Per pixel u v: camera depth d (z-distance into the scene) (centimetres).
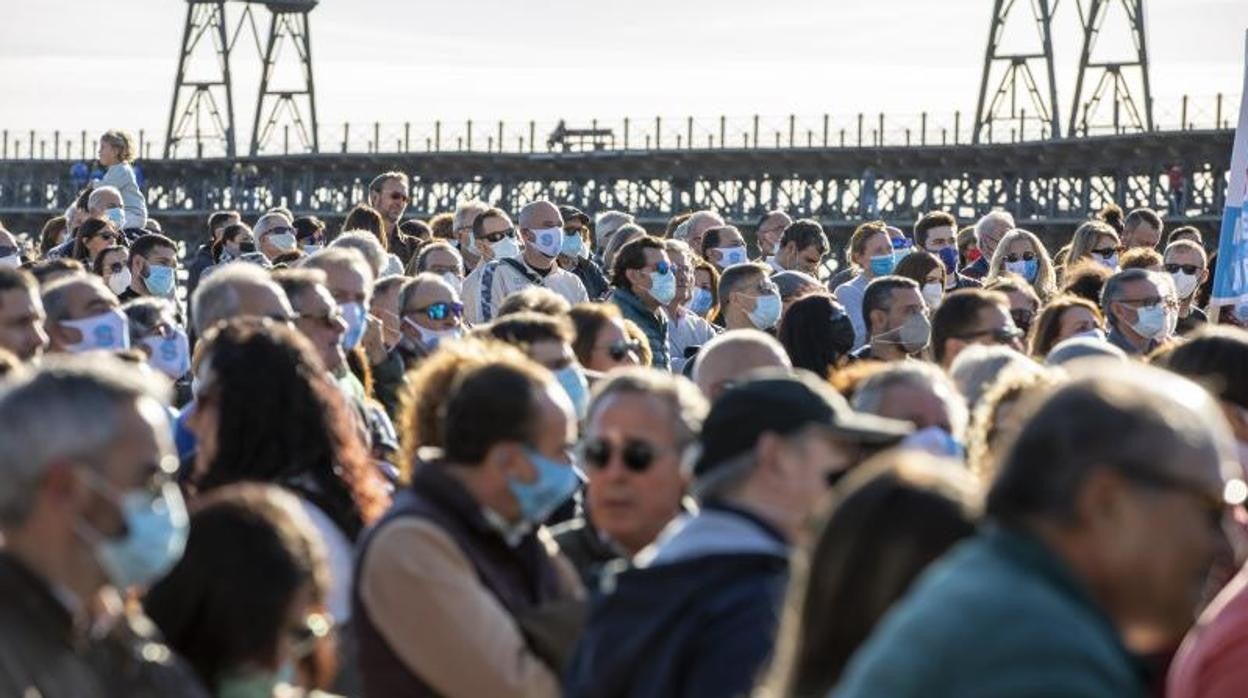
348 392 2005
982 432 1684
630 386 1502
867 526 991
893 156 12975
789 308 2631
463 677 1445
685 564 1226
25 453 1084
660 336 3164
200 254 4353
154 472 1105
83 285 2245
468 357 1681
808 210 13562
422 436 1669
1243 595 1215
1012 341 2430
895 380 1669
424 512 1481
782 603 1198
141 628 1134
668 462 1491
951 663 867
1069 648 861
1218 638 1212
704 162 13938
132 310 2433
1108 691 859
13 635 1071
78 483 1088
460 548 1473
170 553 1111
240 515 1213
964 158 12750
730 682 1182
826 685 993
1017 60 13800
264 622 1202
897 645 880
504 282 3653
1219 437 917
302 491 1577
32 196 16738
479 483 1493
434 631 1447
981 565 895
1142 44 13475
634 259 3127
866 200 13062
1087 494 899
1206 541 913
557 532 1662
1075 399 912
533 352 2003
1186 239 3928
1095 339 2400
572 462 1636
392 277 2898
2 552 1092
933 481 1002
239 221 4381
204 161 16338
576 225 4116
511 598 1487
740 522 1238
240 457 1581
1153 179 11738
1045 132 12800
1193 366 1644
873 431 1245
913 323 2727
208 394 1594
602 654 1232
